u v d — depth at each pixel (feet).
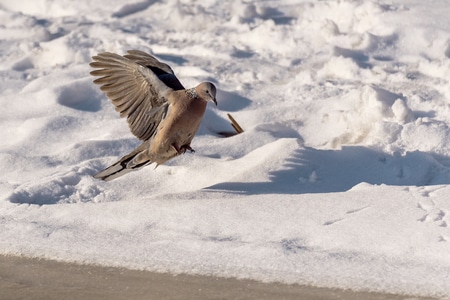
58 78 50.83
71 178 38.09
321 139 42.75
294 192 35.94
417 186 34.83
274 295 27.53
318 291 27.61
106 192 37.45
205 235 31.42
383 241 29.99
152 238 31.42
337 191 36.09
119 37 58.23
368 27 55.31
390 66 50.55
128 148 41.78
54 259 30.58
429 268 28.22
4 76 52.60
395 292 27.25
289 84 49.14
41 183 37.29
